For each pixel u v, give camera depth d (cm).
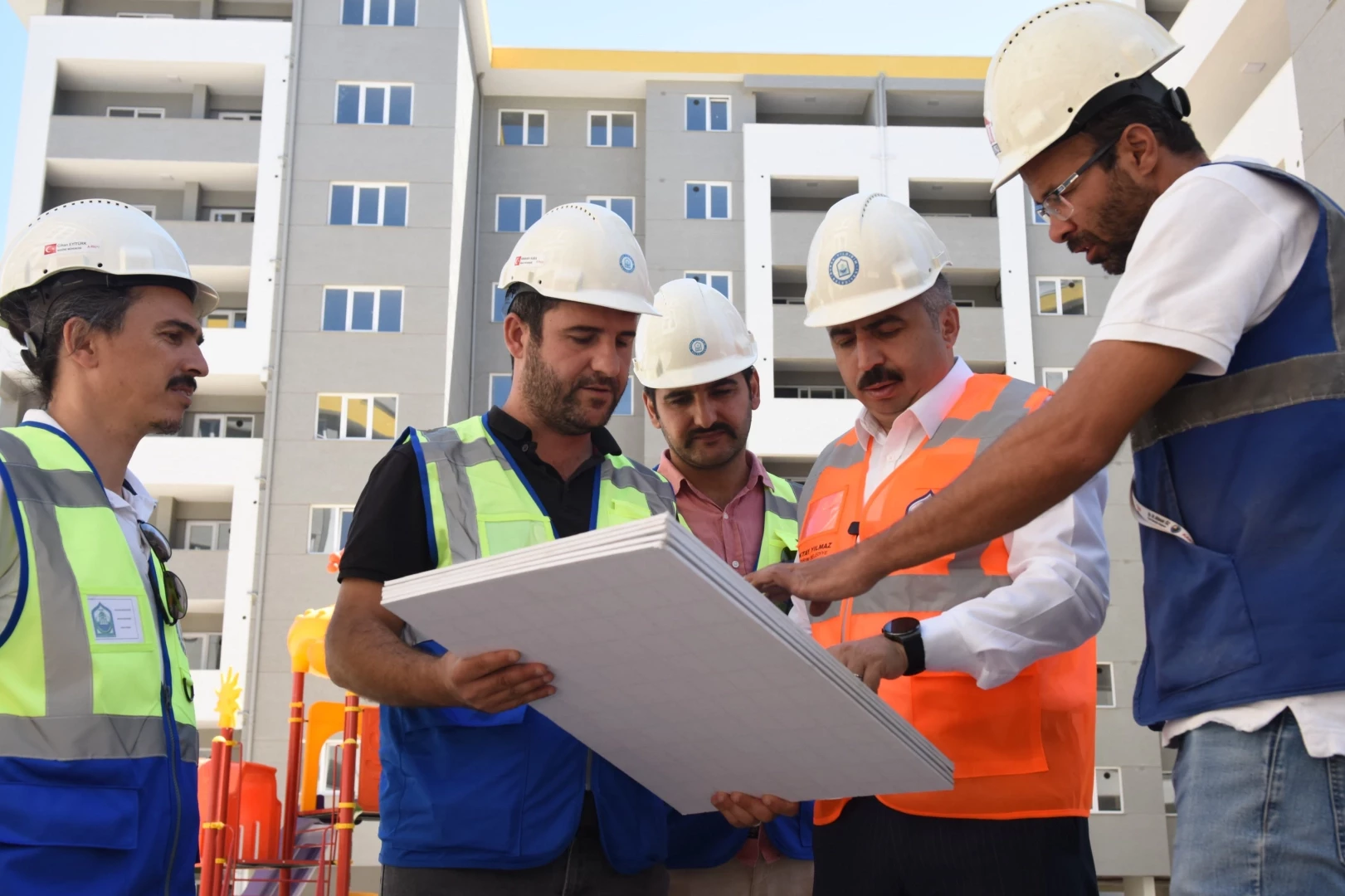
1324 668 182
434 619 219
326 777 1719
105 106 2859
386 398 2569
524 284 313
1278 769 185
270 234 2670
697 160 2880
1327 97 738
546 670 232
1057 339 2786
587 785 291
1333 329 194
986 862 267
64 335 279
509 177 2950
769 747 243
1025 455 205
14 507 249
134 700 255
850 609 302
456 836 273
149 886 250
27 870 230
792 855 401
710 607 195
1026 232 2831
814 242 333
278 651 2456
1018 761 271
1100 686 2502
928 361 315
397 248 2631
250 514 2555
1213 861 189
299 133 2697
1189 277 196
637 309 308
